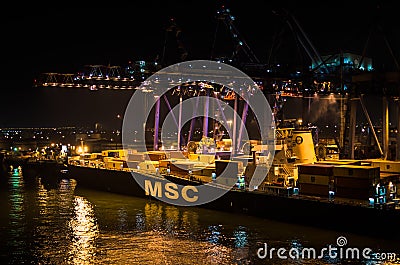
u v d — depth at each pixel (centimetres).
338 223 4681
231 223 5172
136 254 4200
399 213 4269
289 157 5909
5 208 6275
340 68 7406
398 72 6506
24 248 4416
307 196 5081
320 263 3906
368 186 4669
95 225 5234
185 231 4894
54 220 5516
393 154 6825
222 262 3972
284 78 7544
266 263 3934
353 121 7319
